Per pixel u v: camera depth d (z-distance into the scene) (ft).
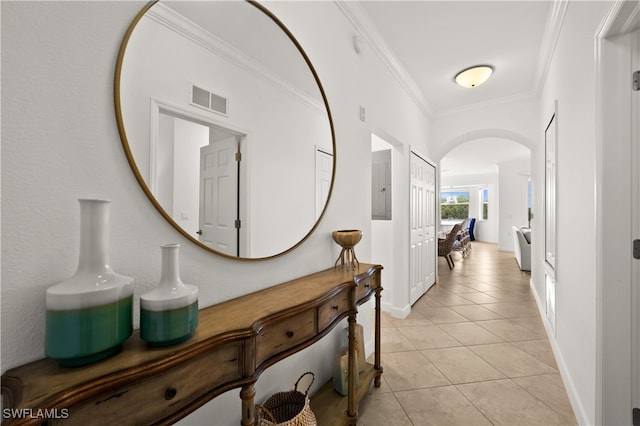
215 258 3.64
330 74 6.02
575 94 5.55
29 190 2.20
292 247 4.80
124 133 2.72
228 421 3.92
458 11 6.93
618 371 4.10
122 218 2.74
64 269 2.39
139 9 2.87
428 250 13.33
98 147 2.58
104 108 2.62
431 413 5.25
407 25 7.41
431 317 9.93
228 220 3.75
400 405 5.46
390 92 9.06
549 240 8.40
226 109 3.69
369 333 7.50
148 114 2.90
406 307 10.14
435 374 6.48
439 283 14.52
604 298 4.17
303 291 4.13
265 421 3.83
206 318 3.06
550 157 8.19
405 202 10.19
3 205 2.08
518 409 5.32
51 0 2.31
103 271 2.17
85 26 2.50
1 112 2.07
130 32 2.77
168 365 2.14
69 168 2.40
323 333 3.96
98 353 2.08
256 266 4.23
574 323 5.57
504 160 26.48
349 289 4.76
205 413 3.65
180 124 3.19
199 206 3.38
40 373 1.98
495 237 32.30
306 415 3.88
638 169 4.01
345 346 6.17
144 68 2.87
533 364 6.86
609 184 4.14
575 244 5.56
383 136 9.18
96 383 1.82
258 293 4.09
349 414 4.74
